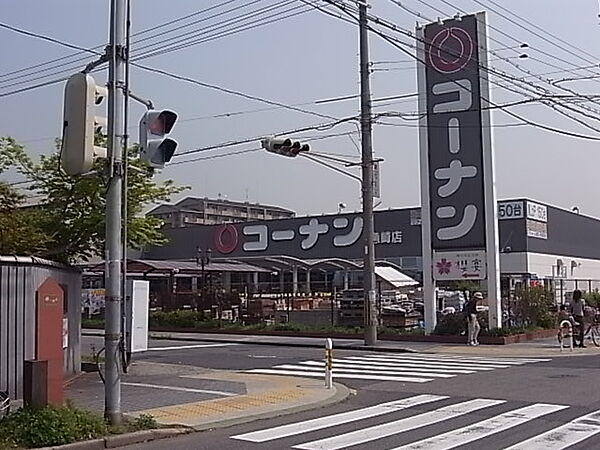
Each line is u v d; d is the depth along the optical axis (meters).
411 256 53.81
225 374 19.47
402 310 34.12
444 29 30.42
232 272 48.34
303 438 11.10
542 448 10.00
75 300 18.31
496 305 29.52
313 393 15.73
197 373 19.62
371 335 28.16
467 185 30.14
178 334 36.06
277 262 43.88
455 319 29.84
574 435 10.84
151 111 11.41
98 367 17.98
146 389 16.25
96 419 10.80
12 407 12.63
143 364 21.69
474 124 29.98
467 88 30.11
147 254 59.31
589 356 24.19
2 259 13.73
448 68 30.44
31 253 18.53
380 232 55.09
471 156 30.08
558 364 21.62
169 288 44.09
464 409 13.55
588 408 13.37
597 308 36.16
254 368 21.52
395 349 26.86
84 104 10.77
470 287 36.41
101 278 46.56
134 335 20.34
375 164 28.30
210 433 11.62
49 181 21.17
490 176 29.77
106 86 11.19
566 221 57.78
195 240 61.44
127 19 11.53
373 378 18.81
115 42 11.27
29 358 13.97
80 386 16.61
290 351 27.45
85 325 40.53
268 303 38.81
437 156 30.75
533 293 32.47
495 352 25.72
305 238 56.25
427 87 30.98
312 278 55.00
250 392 15.88
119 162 11.20
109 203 11.16
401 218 54.41
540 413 12.88
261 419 12.90
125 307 19.47
